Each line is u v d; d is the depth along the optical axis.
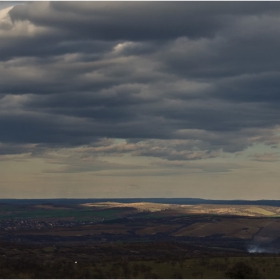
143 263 136.62
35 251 164.50
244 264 120.69
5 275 117.62
